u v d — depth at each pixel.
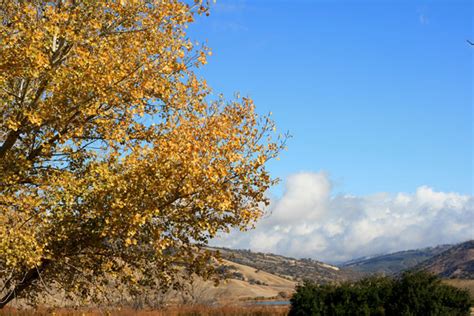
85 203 11.79
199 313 31.53
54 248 12.20
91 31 12.86
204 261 12.32
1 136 12.58
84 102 12.05
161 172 11.24
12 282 12.88
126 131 13.02
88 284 13.09
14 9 12.24
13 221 11.20
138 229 11.85
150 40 13.00
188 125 12.52
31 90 12.55
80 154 12.55
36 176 12.18
